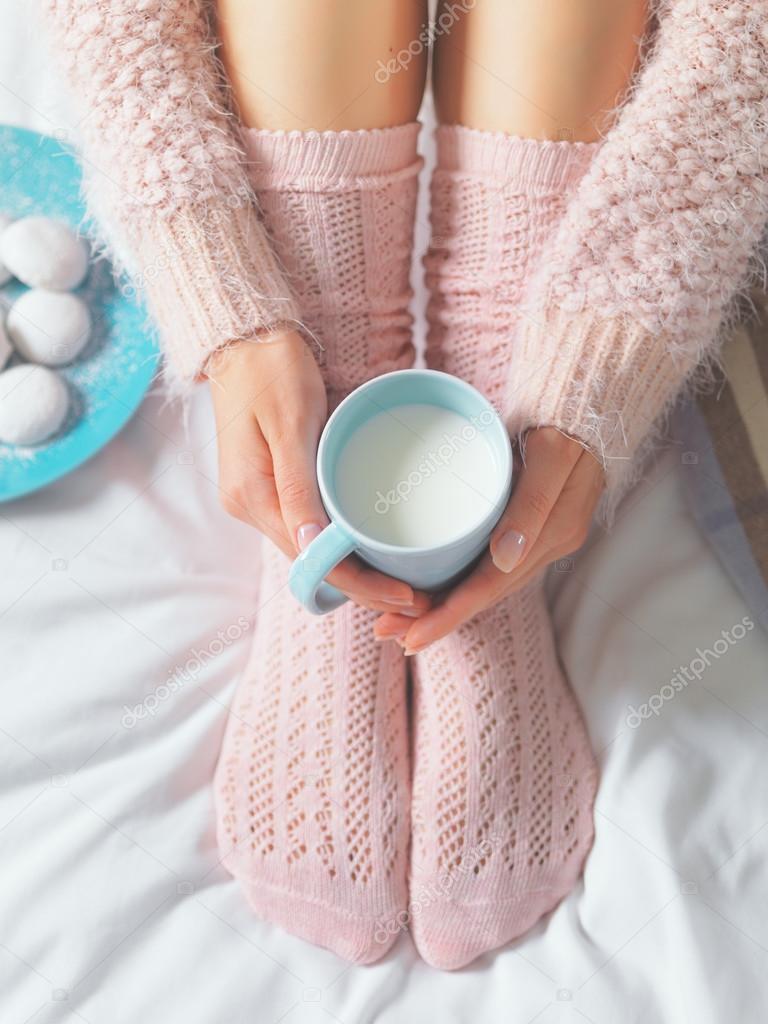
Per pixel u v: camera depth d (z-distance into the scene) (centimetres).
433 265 67
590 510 60
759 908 60
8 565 70
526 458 57
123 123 60
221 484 61
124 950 61
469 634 64
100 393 73
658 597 67
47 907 61
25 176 76
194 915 62
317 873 62
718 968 58
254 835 63
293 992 61
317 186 61
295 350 60
